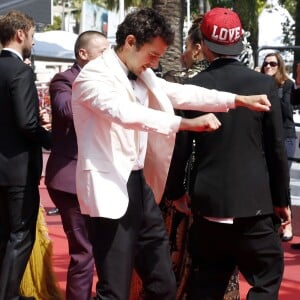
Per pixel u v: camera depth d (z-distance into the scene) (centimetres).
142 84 398
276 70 858
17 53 519
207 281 440
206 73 431
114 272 386
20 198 520
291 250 778
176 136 430
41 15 819
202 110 411
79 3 4425
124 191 378
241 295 614
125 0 3131
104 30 3075
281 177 425
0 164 516
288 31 2658
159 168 410
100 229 388
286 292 636
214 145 420
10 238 525
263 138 425
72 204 531
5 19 518
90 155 378
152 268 402
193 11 3559
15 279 523
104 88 370
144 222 400
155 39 381
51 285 577
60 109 522
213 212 420
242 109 416
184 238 480
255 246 426
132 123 362
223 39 426
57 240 820
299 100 744
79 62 536
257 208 418
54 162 532
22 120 504
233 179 417
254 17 2952
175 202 456
